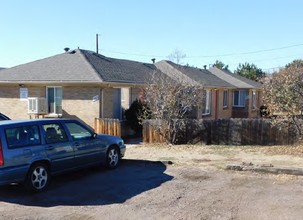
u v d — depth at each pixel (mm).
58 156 8922
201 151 13844
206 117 26562
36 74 20141
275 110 14625
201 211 6895
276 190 8211
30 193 8305
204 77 29578
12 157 7832
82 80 18141
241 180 9219
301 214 6625
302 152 12883
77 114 18953
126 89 20359
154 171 10562
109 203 7543
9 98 20703
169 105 15922
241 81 35750
